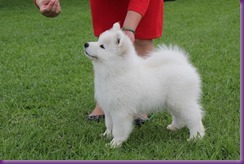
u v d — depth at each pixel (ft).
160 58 10.84
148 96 10.62
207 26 24.38
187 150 10.63
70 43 19.77
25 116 12.37
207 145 10.62
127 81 10.46
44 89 13.79
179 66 10.84
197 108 10.99
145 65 10.81
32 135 11.19
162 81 10.71
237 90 13.41
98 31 12.21
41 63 16.08
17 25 26.04
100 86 10.64
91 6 12.18
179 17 28.35
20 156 10.41
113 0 11.91
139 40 12.23
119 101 10.53
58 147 10.76
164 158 10.37
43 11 10.90
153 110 10.87
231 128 11.29
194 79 10.85
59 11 11.05
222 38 20.45
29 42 20.25
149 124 11.91
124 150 10.71
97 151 10.55
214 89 13.48
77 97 13.29
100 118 12.19
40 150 10.73
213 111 12.21
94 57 10.47
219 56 16.49
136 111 10.71
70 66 15.67
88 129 11.51
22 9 34.30
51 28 24.68
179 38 20.44
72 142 10.93
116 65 10.43
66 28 24.54
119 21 12.03
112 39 10.39
